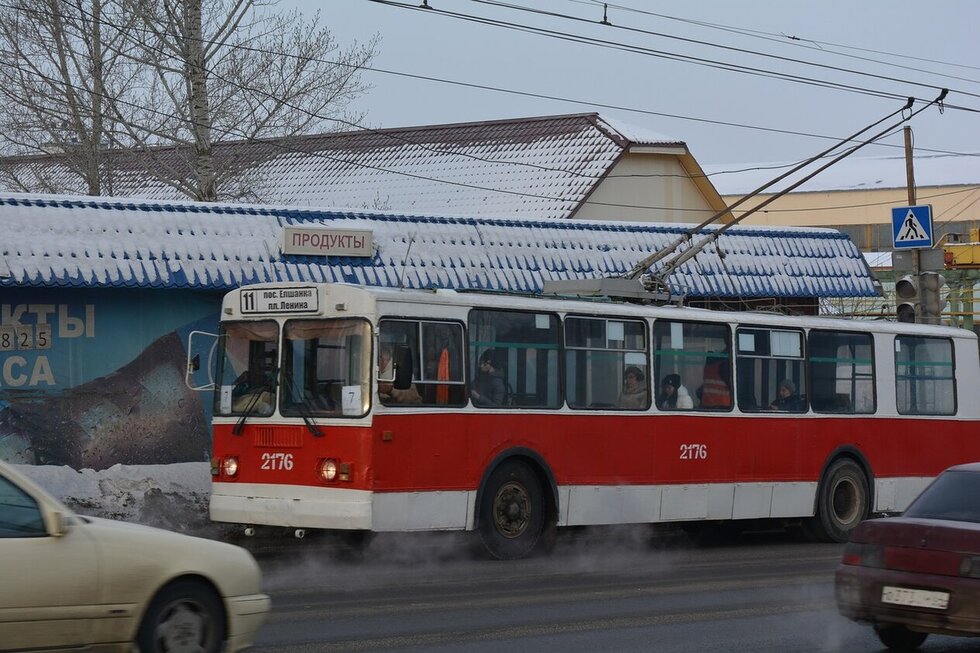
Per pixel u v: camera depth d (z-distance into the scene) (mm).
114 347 18453
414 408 13828
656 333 16375
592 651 9453
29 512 7395
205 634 8000
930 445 19359
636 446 15930
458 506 14172
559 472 15156
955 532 9125
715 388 16938
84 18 25406
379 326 13664
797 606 11891
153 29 25062
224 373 14578
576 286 16844
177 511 17078
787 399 17734
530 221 22500
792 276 25078
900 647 9953
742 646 9820
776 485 17406
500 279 21141
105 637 7547
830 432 18141
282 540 16672
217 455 14461
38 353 17906
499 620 10703
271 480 13984
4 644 7176
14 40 25250
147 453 18641
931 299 24406
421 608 11234
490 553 14719
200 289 18531
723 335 17125
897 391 19078
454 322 14344
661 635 10188
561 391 15273
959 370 19906
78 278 17062
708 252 24250
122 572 7594
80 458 18094
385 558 15250
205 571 7969
